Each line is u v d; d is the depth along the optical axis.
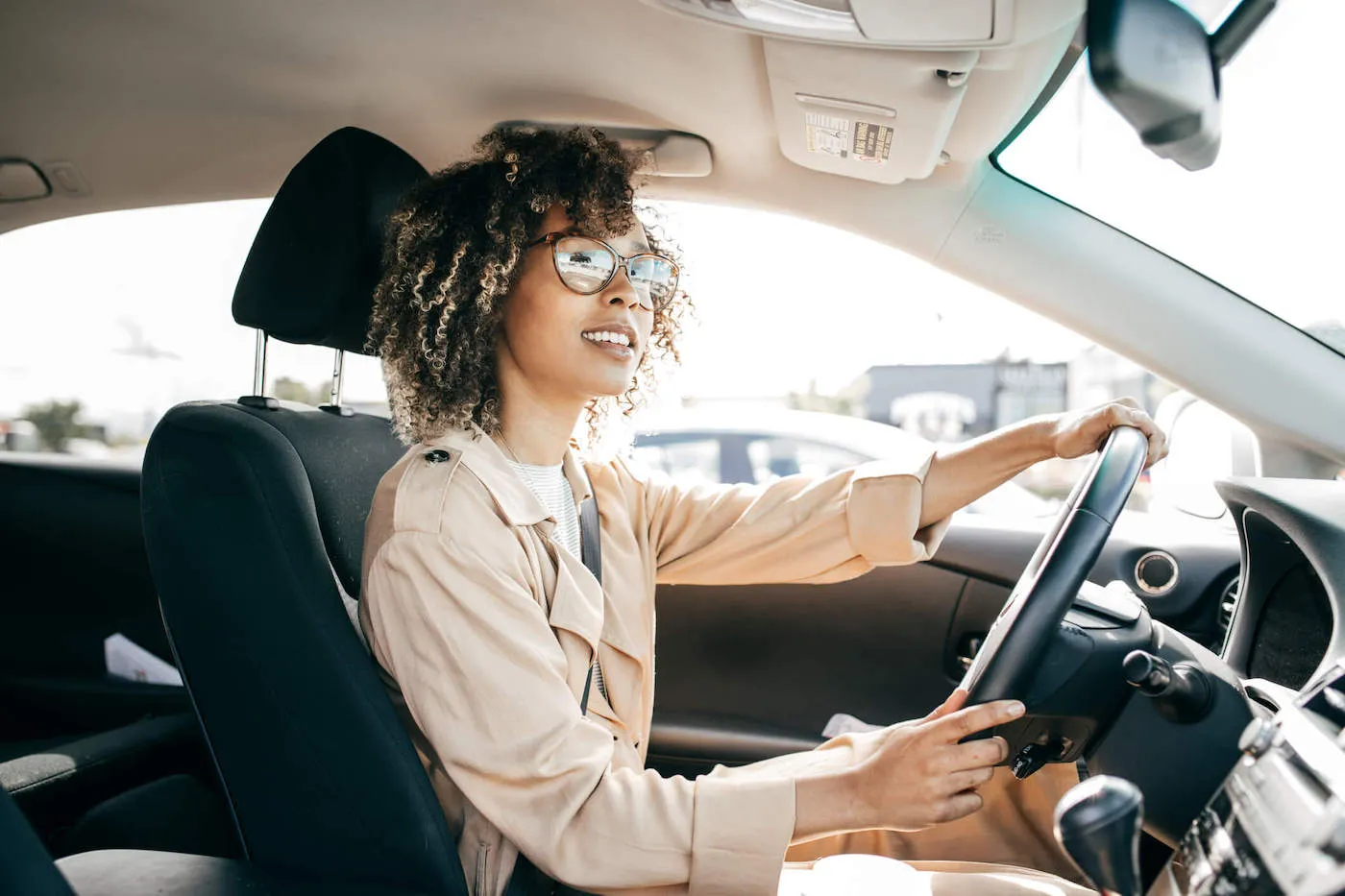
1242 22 1.09
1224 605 1.72
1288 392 1.63
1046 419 1.31
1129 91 1.06
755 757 1.98
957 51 1.19
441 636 1.02
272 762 1.05
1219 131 1.13
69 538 2.33
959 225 1.68
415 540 1.06
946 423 9.98
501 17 1.32
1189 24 1.05
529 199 1.21
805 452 3.42
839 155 1.56
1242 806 0.80
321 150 1.23
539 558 1.16
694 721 2.02
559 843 0.99
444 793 1.11
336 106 1.56
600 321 1.24
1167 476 1.90
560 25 1.33
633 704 1.29
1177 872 1.01
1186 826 1.03
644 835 0.98
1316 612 1.29
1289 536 1.26
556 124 1.61
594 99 1.52
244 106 1.58
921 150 1.47
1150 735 1.05
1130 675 1.00
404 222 1.26
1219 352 1.64
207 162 1.77
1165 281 1.64
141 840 1.47
